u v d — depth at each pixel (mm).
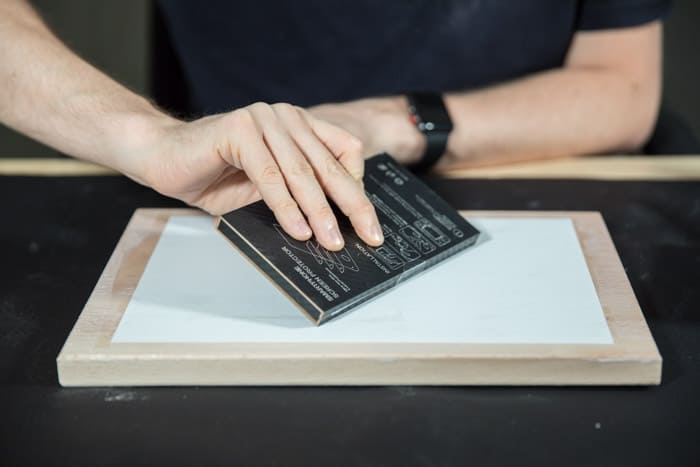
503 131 1014
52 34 946
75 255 782
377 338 629
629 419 599
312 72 1256
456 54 1226
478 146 998
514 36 1212
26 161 953
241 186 774
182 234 770
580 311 664
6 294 725
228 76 1274
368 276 661
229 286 694
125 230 788
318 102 1266
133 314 658
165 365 617
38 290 731
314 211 670
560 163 968
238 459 560
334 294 637
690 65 2287
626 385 629
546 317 656
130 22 2549
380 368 618
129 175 812
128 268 716
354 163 739
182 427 588
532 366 618
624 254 785
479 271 709
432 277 698
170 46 1301
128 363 616
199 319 652
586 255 741
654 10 1164
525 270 714
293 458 561
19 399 614
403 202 752
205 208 792
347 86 1257
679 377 638
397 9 1199
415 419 597
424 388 625
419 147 964
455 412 604
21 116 876
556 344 626
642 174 933
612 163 963
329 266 660
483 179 929
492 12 1195
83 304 713
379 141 951
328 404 609
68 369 618
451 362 615
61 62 891
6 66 887
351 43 1228
